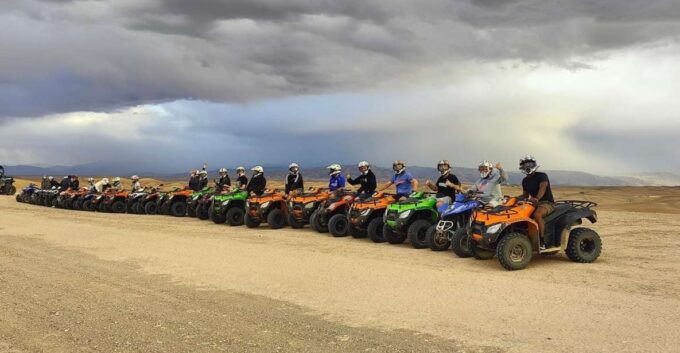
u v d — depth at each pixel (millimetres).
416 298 7535
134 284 8742
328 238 14391
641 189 59906
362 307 7133
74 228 17484
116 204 25422
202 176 22062
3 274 9633
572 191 55594
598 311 6637
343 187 16250
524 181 10266
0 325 6480
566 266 9664
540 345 5461
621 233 13742
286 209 17156
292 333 6043
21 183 62562
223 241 13852
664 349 5250
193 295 7938
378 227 13438
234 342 5746
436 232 11797
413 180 13750
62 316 6844
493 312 6723
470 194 11484
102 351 5535
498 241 9906
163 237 14844
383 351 5406
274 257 11211
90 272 9812
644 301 7062
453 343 5605
